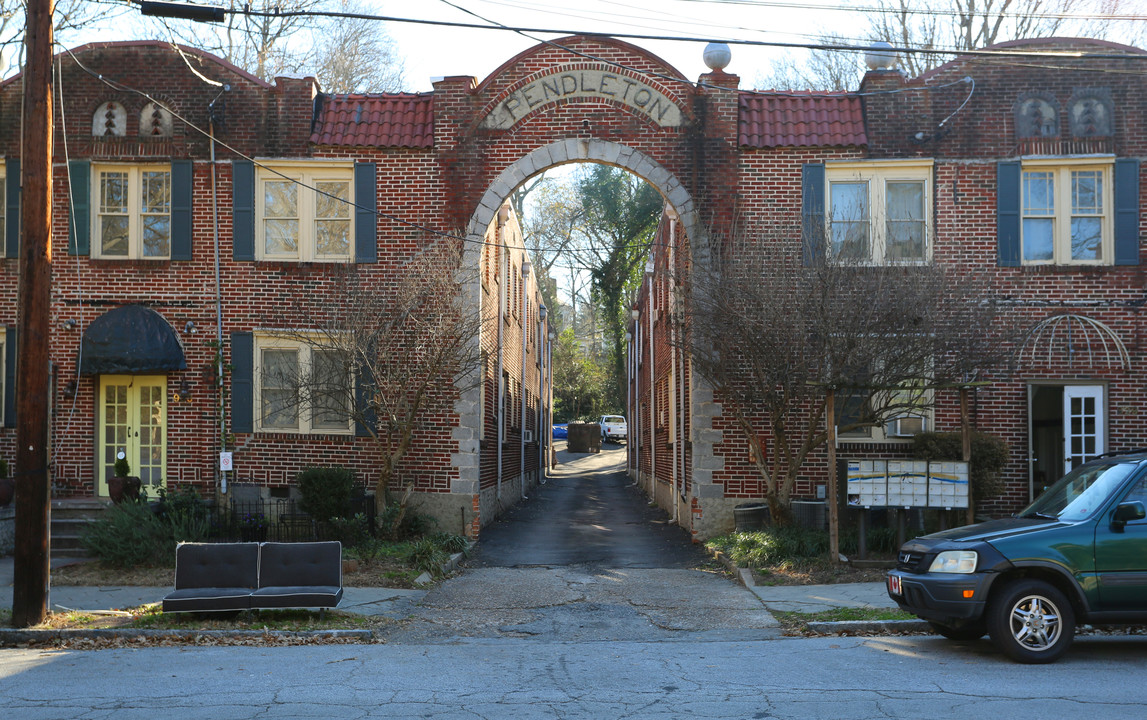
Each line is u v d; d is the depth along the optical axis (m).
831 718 6.77
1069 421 16.92
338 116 18.11
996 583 8.70
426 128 17.98
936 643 9.70
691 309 16.17
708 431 17.47
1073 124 17.19
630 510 25.58
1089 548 8.66
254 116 17.94
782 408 15.30
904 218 17.45
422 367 16.31
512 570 15.28
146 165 17.97
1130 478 8.91
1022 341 15.85
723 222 17.53
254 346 17.73
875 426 16.02
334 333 16.48
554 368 60.94
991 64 17.38
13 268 17.78
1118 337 16.88
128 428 17.89
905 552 9.58
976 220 17.20
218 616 11.11
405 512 16.72
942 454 15.40
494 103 17.95
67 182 17.91
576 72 17.94
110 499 17.11
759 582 13.58
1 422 17.62
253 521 16.25
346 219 17.98
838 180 17.53
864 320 13.67
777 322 13.93
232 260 17.77
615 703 7.30
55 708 7.21
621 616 11.73
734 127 17.69
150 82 17.97
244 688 7.88
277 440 17.62
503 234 22.72
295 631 10.44
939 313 14.10
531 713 7.00
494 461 21.91
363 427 17.55
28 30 10.98
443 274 16.31
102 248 17.98
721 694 7.55
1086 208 17.20
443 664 8.95
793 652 9.39
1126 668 8.36
